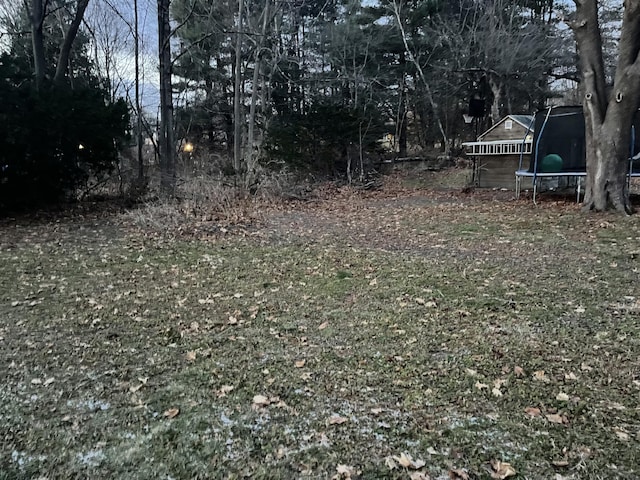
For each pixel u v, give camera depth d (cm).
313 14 2142
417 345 295
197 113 2114
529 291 393
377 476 178
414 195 1186
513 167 1227
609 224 671
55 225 759
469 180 1409
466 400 229
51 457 192
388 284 426
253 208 942
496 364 266
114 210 908
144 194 1004
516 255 520
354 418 217
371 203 1053
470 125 2100
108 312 366
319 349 294
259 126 1669
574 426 206
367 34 2033
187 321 346
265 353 290
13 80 857
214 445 199
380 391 241
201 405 231
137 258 542
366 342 302
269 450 195
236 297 401
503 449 192
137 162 1362
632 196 959
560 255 511
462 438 200
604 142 768
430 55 1969
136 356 288
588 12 758
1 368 272
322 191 1241
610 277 424
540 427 206
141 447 198
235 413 223
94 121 918
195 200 915
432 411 221
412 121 2334
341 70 2084
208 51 1936
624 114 746
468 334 310
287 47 1995
